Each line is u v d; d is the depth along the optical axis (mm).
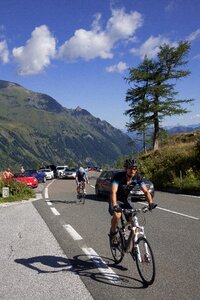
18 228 9961
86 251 7160
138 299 4617
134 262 6320
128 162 5602
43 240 8273
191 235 8352
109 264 6234
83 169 16281
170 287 5000
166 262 6211
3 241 8297
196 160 26125
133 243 5574
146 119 49000
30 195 19906
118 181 5762
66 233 9055
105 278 5484
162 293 4789
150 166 30672
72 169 49938
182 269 5789
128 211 5617
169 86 48719
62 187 29734
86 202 16719
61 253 7043
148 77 48562
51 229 9664
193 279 5293
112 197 5688
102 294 4824
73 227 9906
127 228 6059
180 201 15922
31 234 9023
